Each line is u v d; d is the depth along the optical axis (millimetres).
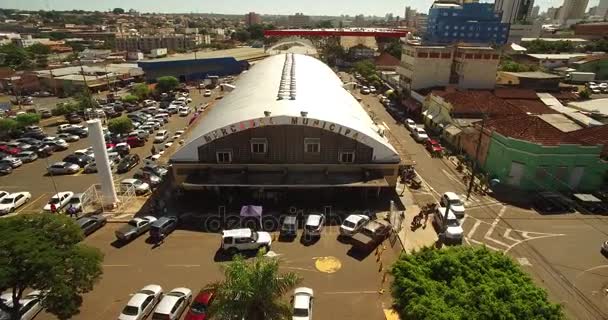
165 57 151125
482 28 112125
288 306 20344
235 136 42938
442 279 21047
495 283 19734
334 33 158625
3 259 21406
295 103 45656
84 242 37250
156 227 37312
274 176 43000
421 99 82438
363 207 43688
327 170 44062
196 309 27094
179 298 27969
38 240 23125
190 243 37094
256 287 19312
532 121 52938
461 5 118875
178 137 67625
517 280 20453
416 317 18266
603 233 39219
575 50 157625
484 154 53906
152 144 66875
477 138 55656
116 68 128375
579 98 90688
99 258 25281
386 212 42688
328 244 37062
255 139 43031
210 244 36938
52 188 49656
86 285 24234
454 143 63906
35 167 57062
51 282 22297
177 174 44125
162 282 31656
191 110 92375
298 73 67938
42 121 83062
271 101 47094
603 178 47688
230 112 47125
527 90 83625
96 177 53281
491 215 42562
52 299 22891
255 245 35500
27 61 144375
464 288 19453
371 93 111562
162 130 70312
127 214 42469
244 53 173250
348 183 41562
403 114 86062
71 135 69500
